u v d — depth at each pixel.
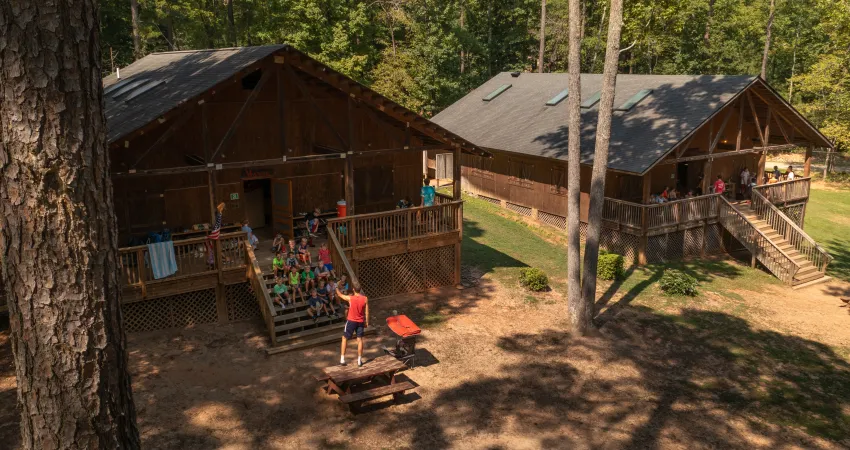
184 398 14.41
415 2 50.59
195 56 22.45
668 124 27.78
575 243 19.59
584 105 32.97
